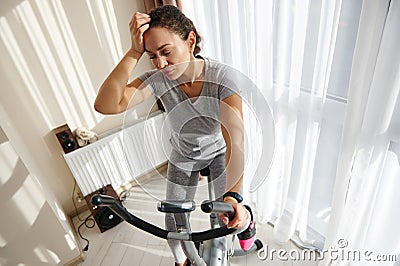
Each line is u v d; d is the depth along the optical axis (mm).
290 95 1282
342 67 1148
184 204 761
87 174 1950
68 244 1725
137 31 768
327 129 1332
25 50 1626
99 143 1911
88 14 1761
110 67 1959
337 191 1231
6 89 1624
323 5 1028
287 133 1391
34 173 1576
